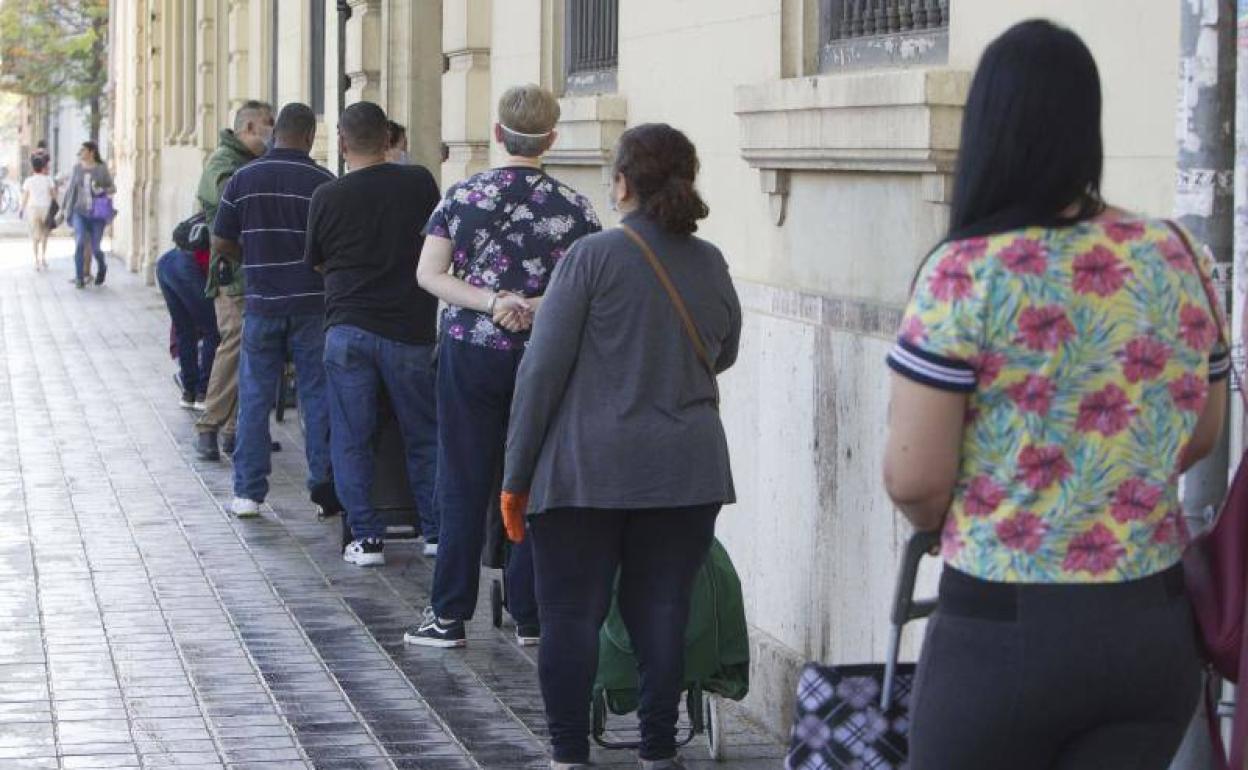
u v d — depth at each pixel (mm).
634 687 7793
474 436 9398
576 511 7219
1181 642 4156
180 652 9742
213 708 8742
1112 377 4090
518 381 7188
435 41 17625
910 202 7352
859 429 7680
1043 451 4082
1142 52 5902
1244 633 4301
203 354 18688
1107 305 4086
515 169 9102
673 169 7238
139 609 10680
